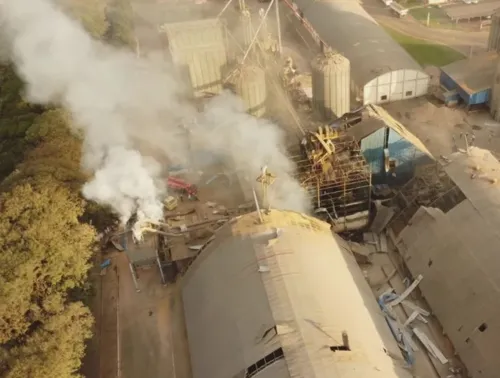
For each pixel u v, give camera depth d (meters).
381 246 61.88
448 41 101.69
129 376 53.16
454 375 48.81
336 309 47.97
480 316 48.44
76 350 47.25
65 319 47.44
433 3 115.06
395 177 68.19
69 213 54.38
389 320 53.41
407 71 85.00
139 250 62.31
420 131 79.81
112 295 61.75
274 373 42.94
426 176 64.00
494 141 76.31
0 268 48.06
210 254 56.91
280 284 48.91
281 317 46.31
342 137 66.56
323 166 61.84
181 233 64.69
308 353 43.31
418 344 51.84
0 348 45.00
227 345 47.84
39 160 62.75
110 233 67.88
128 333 57.25
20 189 53.81
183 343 55.38
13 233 50.88
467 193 56.22
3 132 77.94
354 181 61.78
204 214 69.62
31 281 48.62
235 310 49.66
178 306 59.00
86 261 54.84
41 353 44.78
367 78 85.56
